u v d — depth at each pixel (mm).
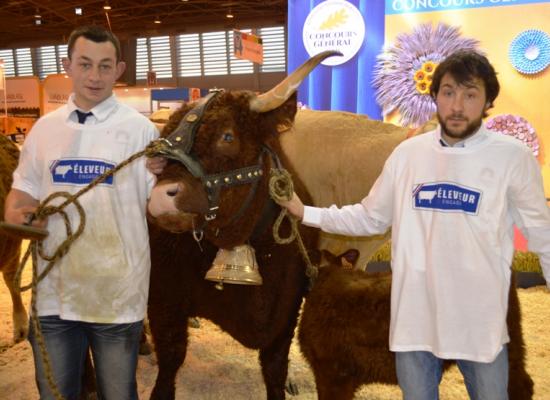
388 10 6480
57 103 15203
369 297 2387
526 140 6230
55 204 2033
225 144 2043
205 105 2086
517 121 6250
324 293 2504
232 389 3600
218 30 24219
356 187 3166
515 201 1839
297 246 2623
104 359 2135
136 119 2119
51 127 2078
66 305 2057
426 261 1893
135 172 2098
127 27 25031
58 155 2035
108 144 2041
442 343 1835
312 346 2523
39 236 1878
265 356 2811
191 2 20969
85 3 20609
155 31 25078
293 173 2713
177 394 3520
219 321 2672
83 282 2051
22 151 2160
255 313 2549
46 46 27750
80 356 2203
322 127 3271
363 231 2223
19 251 4102
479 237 1803
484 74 1773
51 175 2045
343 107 6840
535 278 5844
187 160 1977
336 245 3289
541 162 6289
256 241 2449
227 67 24922
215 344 4359
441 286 1841
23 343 4262
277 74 24203
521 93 6273
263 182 2240
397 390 3570
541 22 6070
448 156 1857
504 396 1864
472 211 1807
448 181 1845
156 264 2598
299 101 7027
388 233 3242
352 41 6652
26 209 1989
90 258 2041
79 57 1985
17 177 2150
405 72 6473
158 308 2660
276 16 23062
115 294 2068
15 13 22547
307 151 3234
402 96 6512
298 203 2301
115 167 2014
